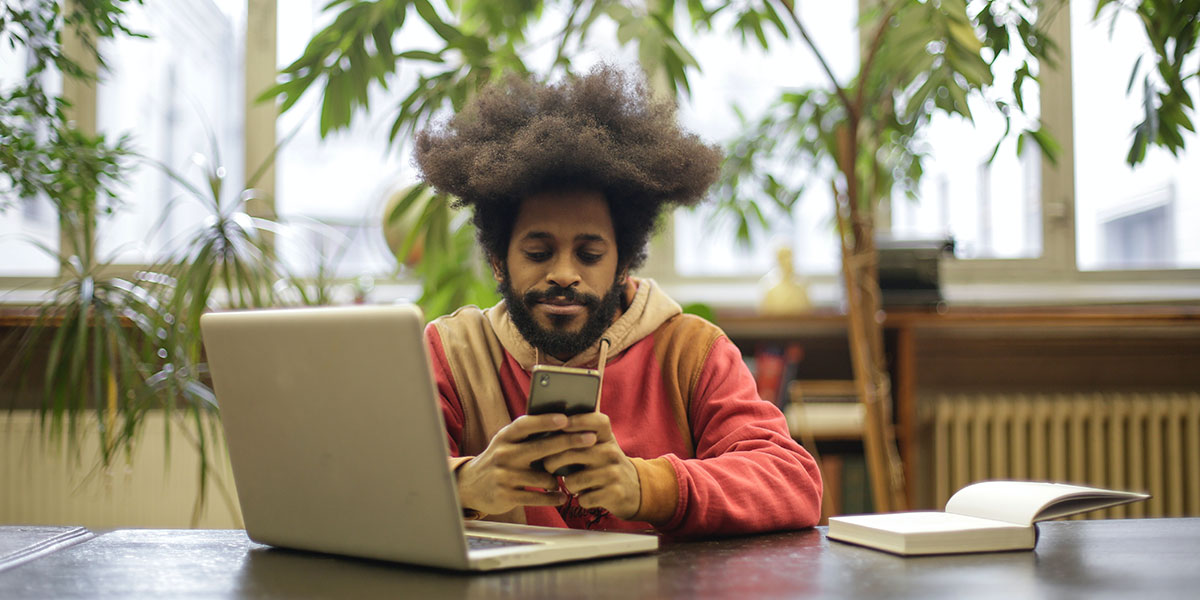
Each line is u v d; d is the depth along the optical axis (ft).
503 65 6.58
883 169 8.39
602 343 3.42
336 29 6.30
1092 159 10.83
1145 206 10.82
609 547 3.03
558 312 3.84
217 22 10.54
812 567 2.86
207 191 10.32
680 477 3.37
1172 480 10.01
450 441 4.32
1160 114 5.70
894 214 10.87
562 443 3.13
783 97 8.63
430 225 6.86
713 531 3.41
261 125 10.50
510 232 4.09
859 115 6.77
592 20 6.61
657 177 4.03
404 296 10.45
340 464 2.91
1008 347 10.60
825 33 10.84
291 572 2.85
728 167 9.16
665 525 3.36
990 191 10.92
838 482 9.68
